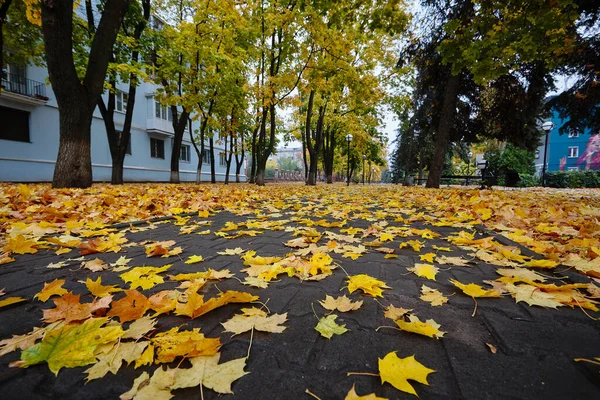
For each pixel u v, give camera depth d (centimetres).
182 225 361
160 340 104
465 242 264
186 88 1252
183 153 2491
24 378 89
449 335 115
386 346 108
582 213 377
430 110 1398
